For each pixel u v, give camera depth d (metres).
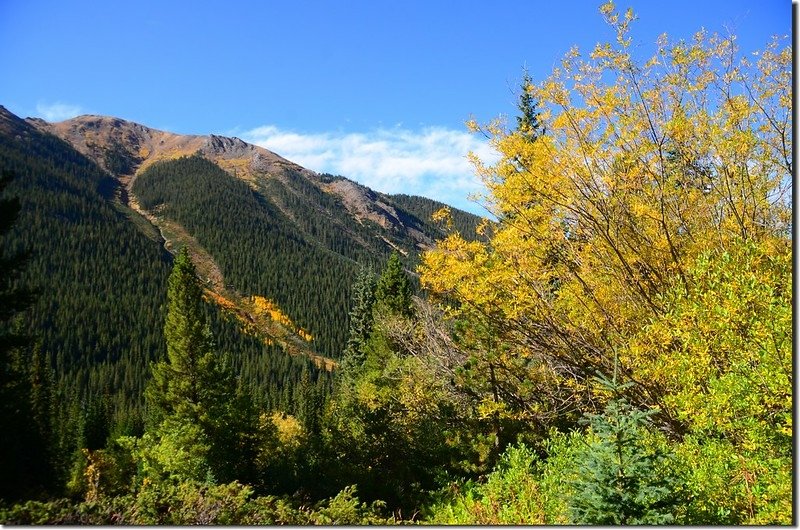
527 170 10.27
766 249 8.00
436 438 15.71
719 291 7.52
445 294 11.98
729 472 6.69
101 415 57.50
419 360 17.48
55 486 20.56
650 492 5.24
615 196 9.98
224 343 123.12
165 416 29.86
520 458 9.46
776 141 9.35
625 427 5.44
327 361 138.62
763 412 6.75
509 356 13.22
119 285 147.38
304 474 17.16
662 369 8.16
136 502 8.24
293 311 163.00
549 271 10.98
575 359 11.74
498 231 11.02
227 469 18.89
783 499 5.81
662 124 9.38
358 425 17.81
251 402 25.23
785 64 8.99
